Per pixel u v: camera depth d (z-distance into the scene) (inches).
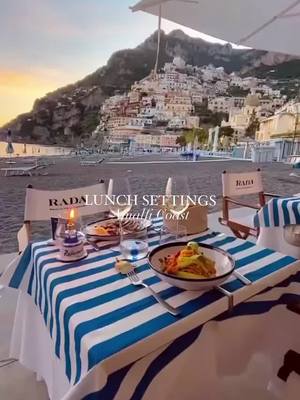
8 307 72.2
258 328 37.4
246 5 61.2
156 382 26.9
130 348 24.0
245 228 82.7
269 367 44.6
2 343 60.6
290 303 39.4
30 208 55.7
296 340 41.8
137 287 32.7
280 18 67.2
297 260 39.6
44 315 36.4
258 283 33.9
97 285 33.1
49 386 41.0
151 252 38.0
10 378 53.0
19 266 43.2
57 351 31.6
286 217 66.8
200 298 30.8
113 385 23.7
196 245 36.3
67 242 39.8
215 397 34.2
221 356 34.2
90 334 25.3
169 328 26.2
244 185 90.0
